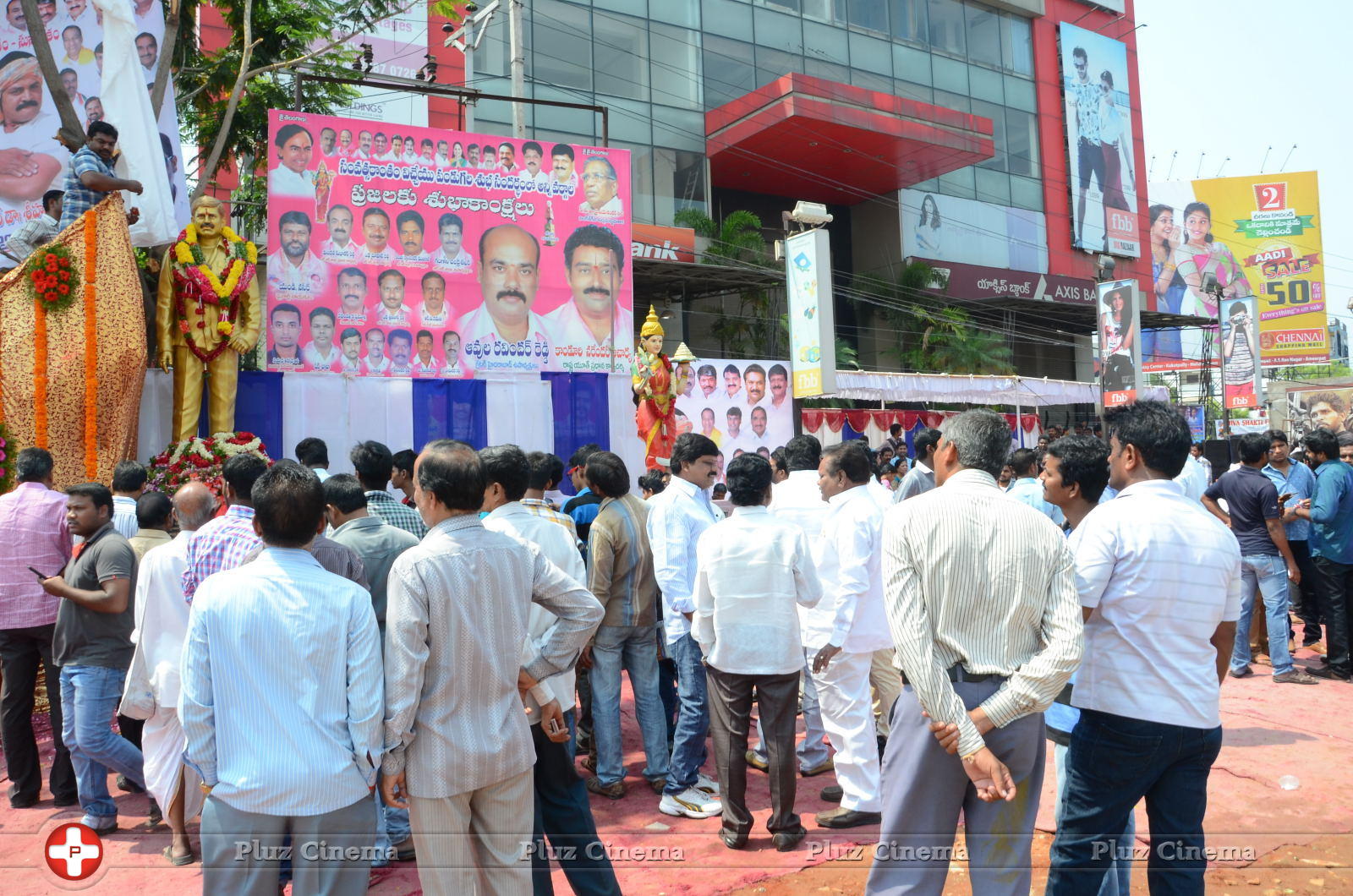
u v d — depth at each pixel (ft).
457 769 9.21
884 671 17.37
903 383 57.77
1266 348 127.44
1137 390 67.77
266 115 51.26
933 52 98.12
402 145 39.17
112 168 26.50
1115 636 9.67
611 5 77.71
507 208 40.88
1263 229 126.93
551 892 11.01
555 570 10.58
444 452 9.63
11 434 23.82
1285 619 22.99
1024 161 104.83
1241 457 23.40
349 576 12.44
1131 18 115.65
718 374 49.21
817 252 47.37
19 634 16.69
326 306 37.52
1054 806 15.70
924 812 9.49
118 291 25.46
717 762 14.52
